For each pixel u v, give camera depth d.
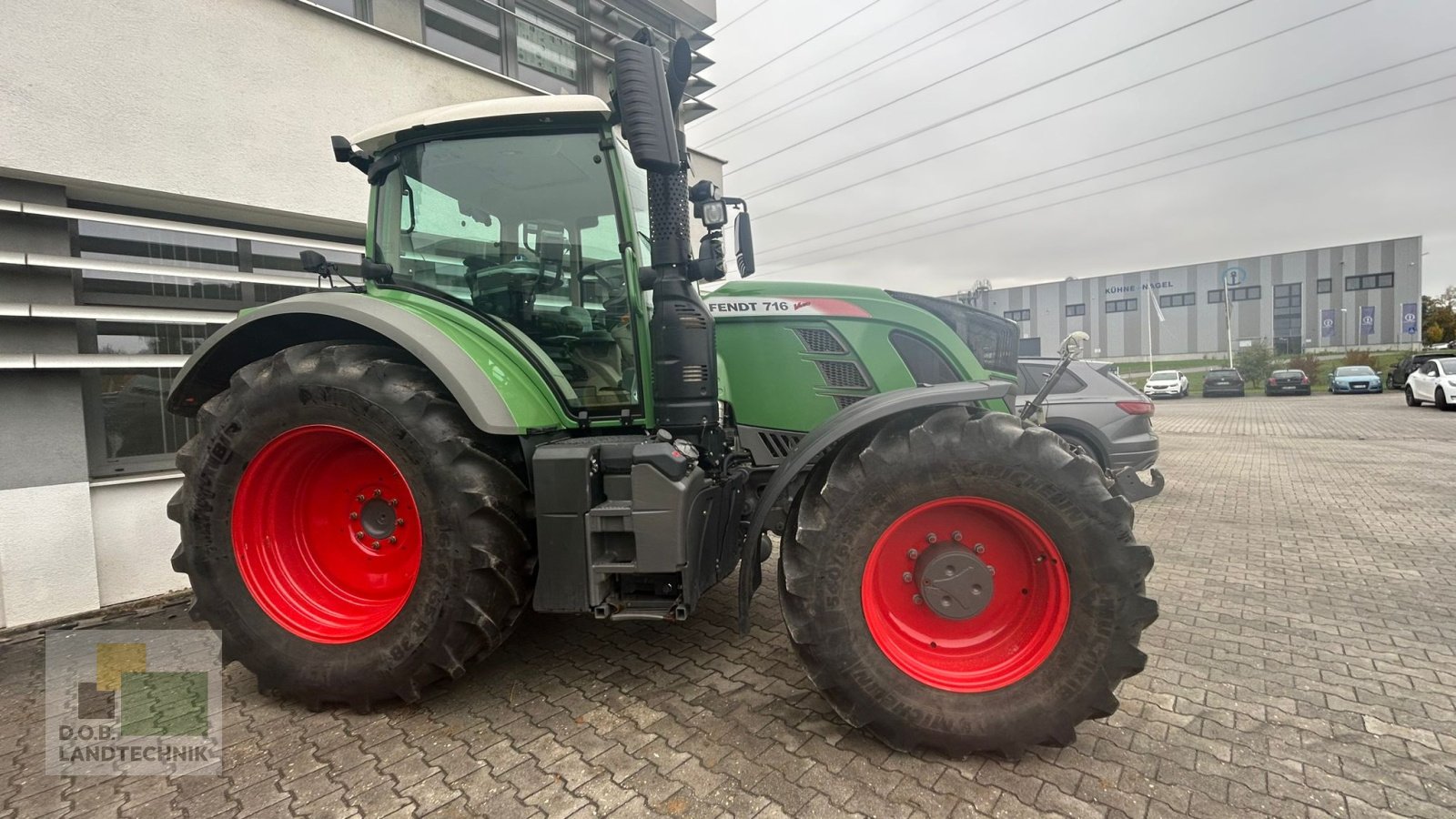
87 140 3.60
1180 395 27.41
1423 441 10.71
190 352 4.25
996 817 1.83
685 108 9.05
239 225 4.53
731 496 2.73
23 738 2.37
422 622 2.35
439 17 6.03
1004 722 2.06
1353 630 3.17
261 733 2.36
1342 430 12.88
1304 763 2.09
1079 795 1.93
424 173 2.91
